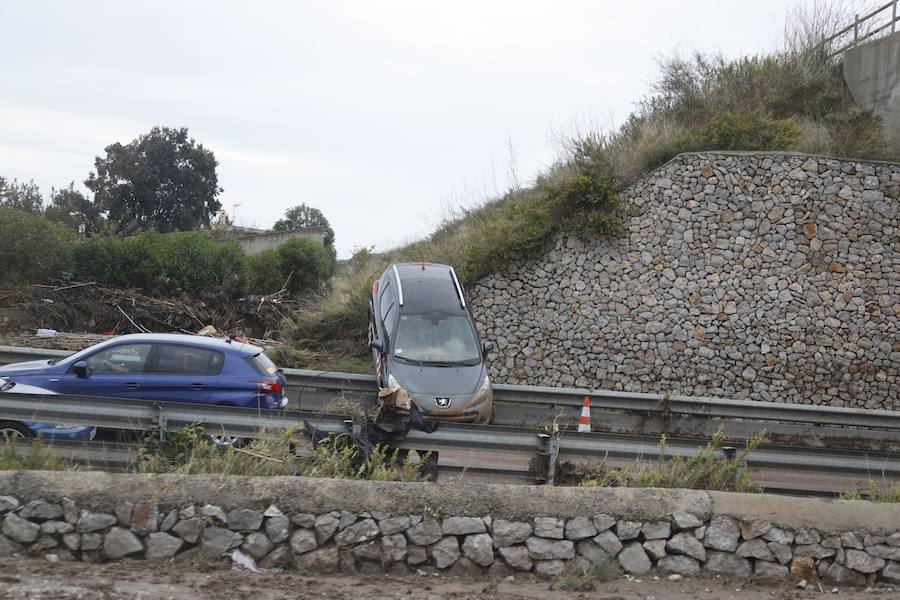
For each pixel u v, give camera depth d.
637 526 6.31
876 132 22.19
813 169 19.84
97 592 5.19
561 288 20.16
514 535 6.19
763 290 19.81
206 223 50.88
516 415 14.05
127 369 10.72
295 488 6.14
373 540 6.09
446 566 6.12
